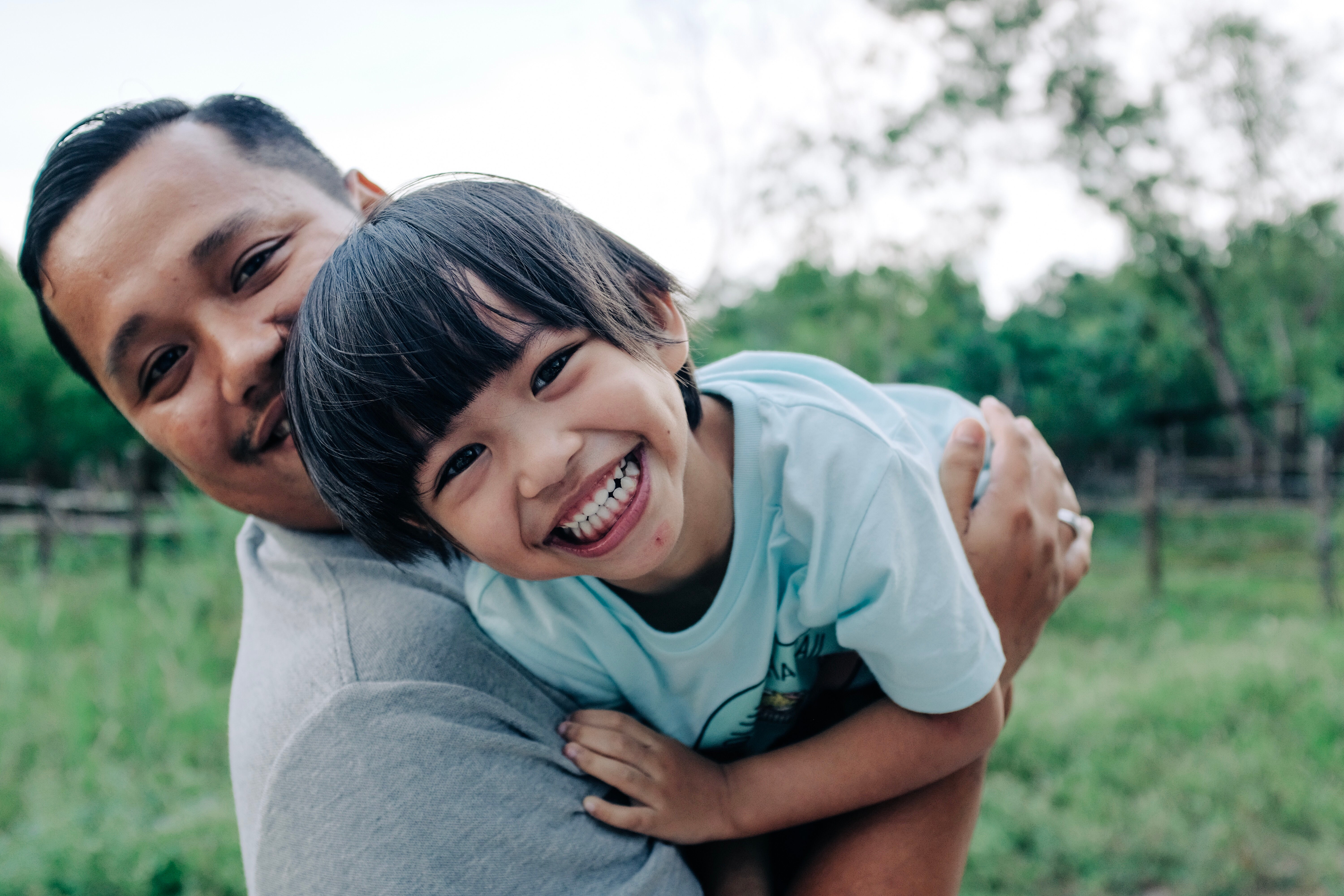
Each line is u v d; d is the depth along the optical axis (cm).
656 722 112
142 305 101
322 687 92
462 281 88
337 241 112
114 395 109
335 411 90
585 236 100
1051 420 1748
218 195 104
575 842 92
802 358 131
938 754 108
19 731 445
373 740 87
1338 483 1388
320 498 111
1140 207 1855
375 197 133
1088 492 1494
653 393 92
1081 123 1825
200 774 421
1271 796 390
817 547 103
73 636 616
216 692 511
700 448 109
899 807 111
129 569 771
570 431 86
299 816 86
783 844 126
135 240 102
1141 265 1980
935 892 108
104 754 425
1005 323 1888
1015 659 121
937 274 2134
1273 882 334
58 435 1584
